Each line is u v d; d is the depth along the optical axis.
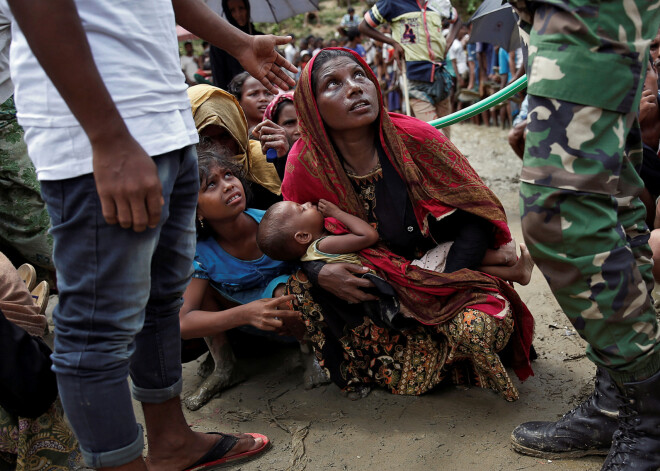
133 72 1.36
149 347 1.71
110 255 1.37
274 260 2.46
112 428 1.46
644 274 1.72
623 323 1.56
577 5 1.45
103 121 1.21
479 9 5.23
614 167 1.51
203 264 2.43
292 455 2.06
